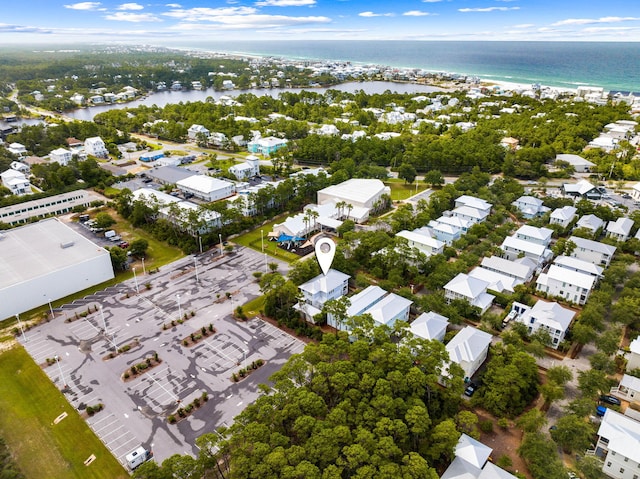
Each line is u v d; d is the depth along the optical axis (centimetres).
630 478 6612
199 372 9125
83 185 19800
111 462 7169
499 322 10200
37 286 11212
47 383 8819
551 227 15200
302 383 7794
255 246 14788
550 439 7231
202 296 11875
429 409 7681
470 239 14488
